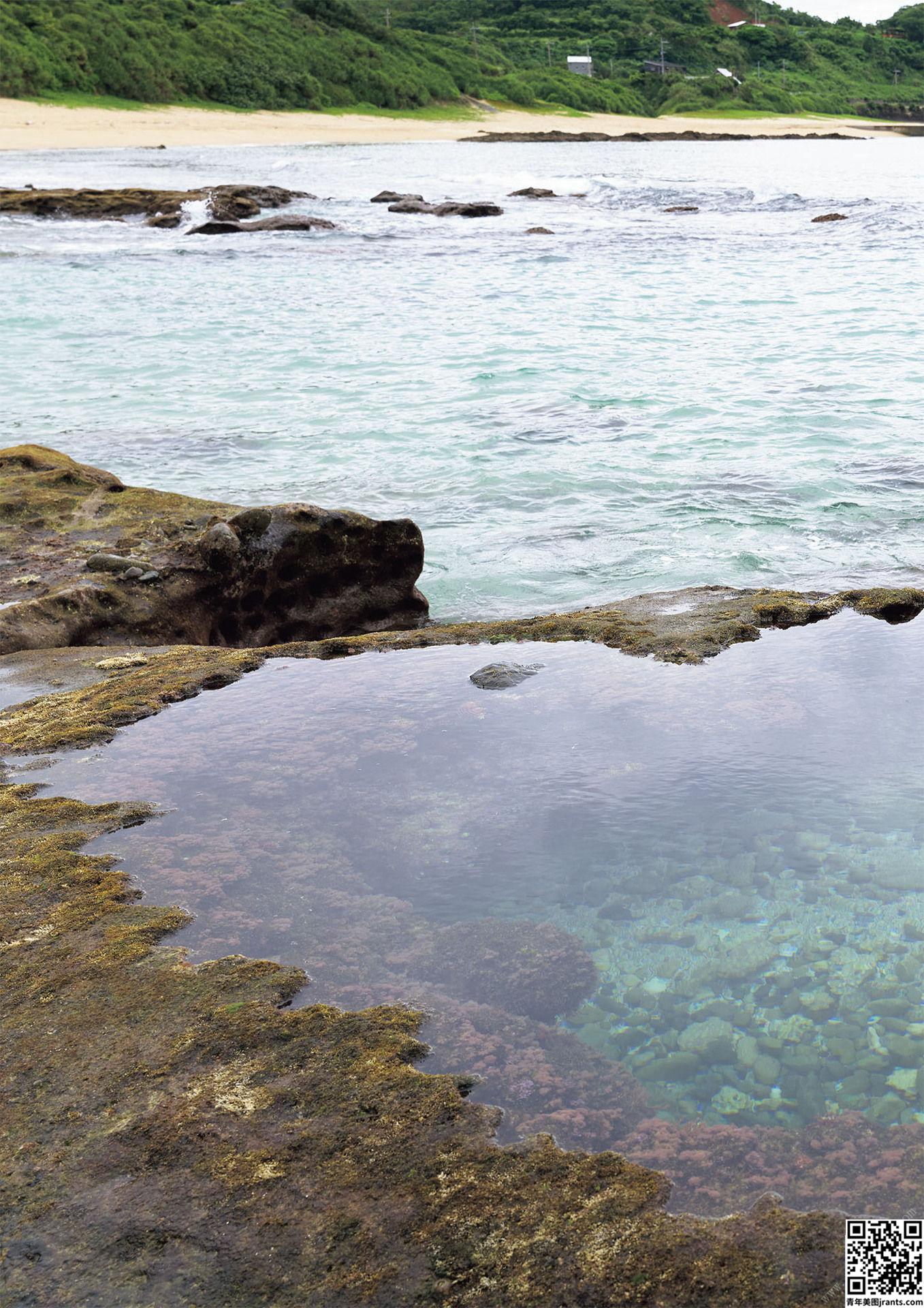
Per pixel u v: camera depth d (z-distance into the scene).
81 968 3.28
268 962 3.26
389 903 3.59
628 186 46.69
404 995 3.12
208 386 14.08
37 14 76.56
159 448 11.27
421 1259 2.24
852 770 4.29
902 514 8.77
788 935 3.33
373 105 95.12
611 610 6.42
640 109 120.56
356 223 34.66
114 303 20.64
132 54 78.19
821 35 157.50
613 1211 2.34
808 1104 2.68
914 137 109.06
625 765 4.43
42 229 32.94
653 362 14.78
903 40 162.12
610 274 23.83
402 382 14.03
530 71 119.06
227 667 5.77
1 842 4.06
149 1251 2.28
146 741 4.92
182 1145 2.55
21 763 4.75
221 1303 2.15
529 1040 2.93
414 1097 2.69
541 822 4.04
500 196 43.47
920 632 5.83
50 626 6.43
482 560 8.34
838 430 11.20
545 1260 2.22
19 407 13.11
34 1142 2.58
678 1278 2.17
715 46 140.12
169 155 60.00
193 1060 2.84
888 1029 2.93
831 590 7.23
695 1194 2.39
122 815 4.21
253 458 10.92
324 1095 2.71
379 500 9.68
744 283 21.97
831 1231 2.28
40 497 8.68
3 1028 3.01
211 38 85.44
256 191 38.44
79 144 63.75
